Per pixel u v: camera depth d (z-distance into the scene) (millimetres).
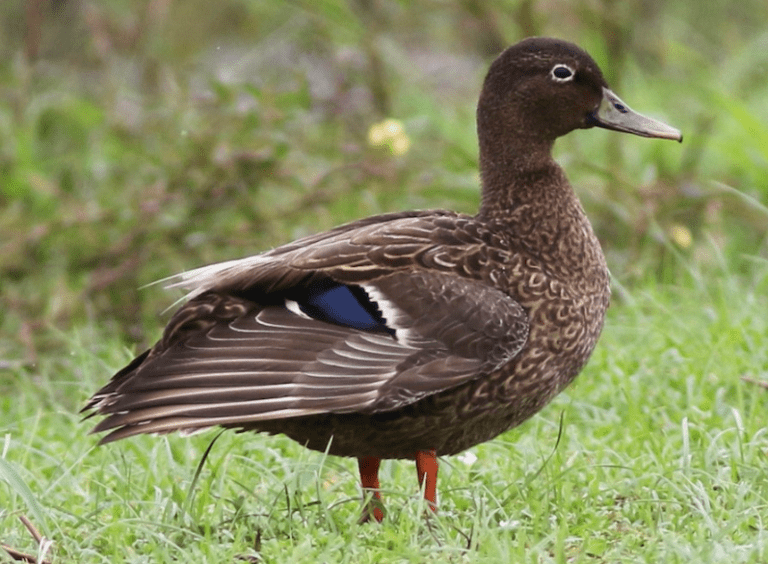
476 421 8609
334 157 15914
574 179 16297
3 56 20844
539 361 8641
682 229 14312
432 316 8422
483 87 9648
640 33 19453
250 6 21047
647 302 13023
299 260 8445
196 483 9320
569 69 9516
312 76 17938
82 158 17406
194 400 7891
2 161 16641
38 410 11391
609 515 8656
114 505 8953
